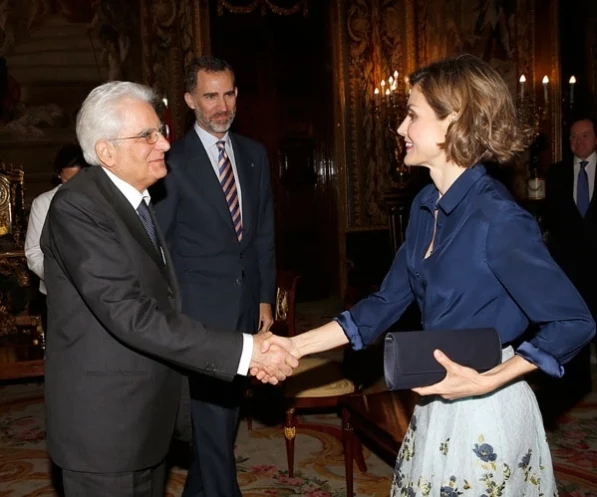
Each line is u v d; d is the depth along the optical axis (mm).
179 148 3268
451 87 1798
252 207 3361
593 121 5086
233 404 3105
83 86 7730
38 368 4961
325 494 3582
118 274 2096
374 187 8812
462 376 1684
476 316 1820
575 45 8461
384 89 8633
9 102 7484
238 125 8523
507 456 1820
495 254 1740
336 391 3734
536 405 1942
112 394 2133
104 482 2158
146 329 2100
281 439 4387
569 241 5094
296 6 8492
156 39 7945
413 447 1975
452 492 1840
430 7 8727
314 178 8930
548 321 1699
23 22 7496
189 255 3227
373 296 2254
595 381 5137
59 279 2176
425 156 1896
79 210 2100
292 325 4199
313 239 8961
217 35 8328
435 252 1853
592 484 3555
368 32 8672
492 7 8734
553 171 5238
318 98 8844
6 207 6449
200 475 3191
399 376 1685
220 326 3193
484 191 1806
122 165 2197
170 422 2297
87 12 7680
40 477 3922
